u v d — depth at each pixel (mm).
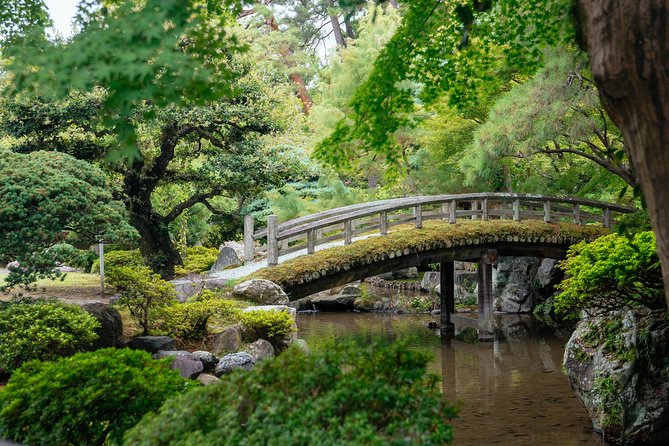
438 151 20219
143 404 4816
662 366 8211
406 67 7312
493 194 16281
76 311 8516
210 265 17281
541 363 13398
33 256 8617
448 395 10859
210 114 13125
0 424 4773
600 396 8562
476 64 8422
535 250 16500
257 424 3355
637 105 2541
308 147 19562
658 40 2449
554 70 12609
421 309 21844
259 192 15586
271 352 10375
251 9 23703
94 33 3492
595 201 17219
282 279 12961
